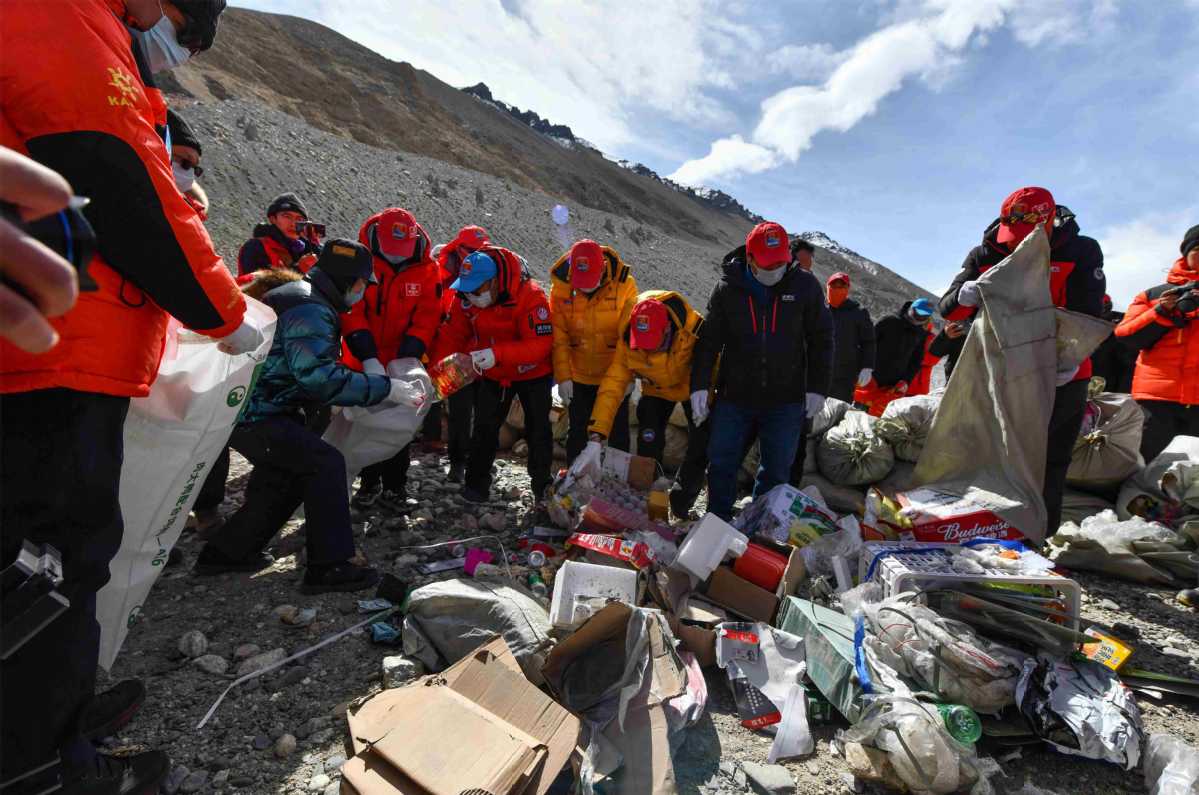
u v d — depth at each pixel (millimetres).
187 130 3061
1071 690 2330
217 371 2135
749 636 2541
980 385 3695
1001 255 3756
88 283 717
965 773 1976
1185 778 1995
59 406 1340
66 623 1423
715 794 1966
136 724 2117
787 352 3641
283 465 2953
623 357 4039
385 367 4000
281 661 2453
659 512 3639
